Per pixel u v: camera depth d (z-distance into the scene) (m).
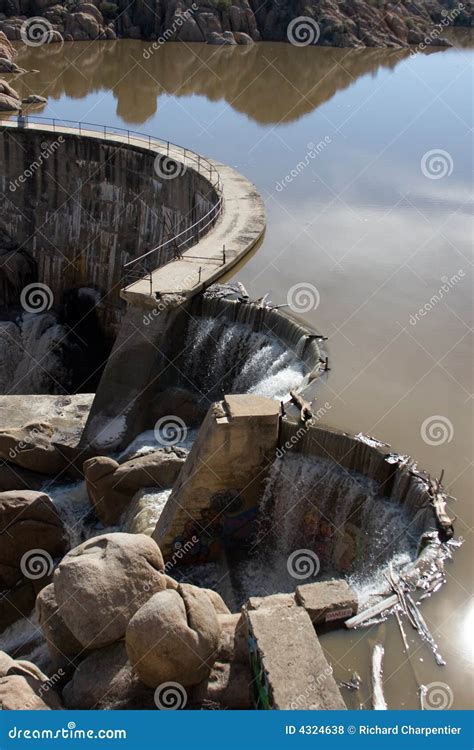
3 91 59.78
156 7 88.06
